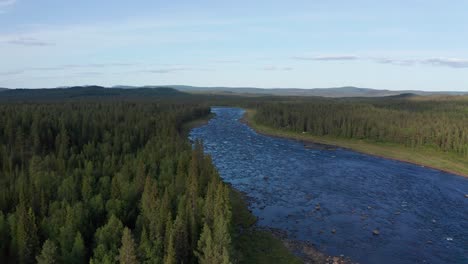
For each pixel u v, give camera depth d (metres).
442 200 99.31
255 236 74.56
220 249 54.03
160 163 100.69
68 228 55.81
